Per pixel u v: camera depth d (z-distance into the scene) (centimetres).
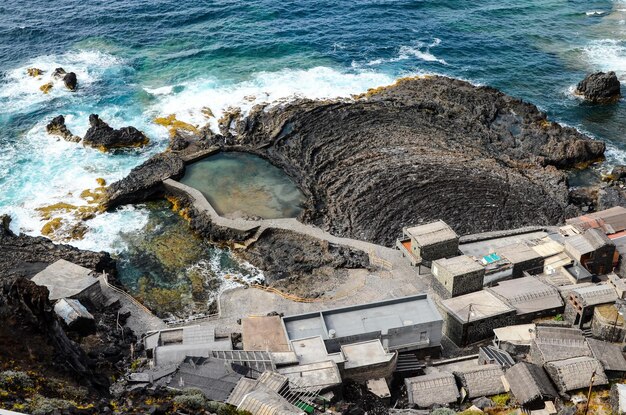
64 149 11712
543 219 9800
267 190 10581
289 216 10031
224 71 14088
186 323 7962
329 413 5900
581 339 6950
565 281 8162
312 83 13612
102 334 7350
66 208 10338
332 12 16725
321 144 11338
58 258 8875
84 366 5972
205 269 9231
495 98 12825
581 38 15912
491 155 11206
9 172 11119
